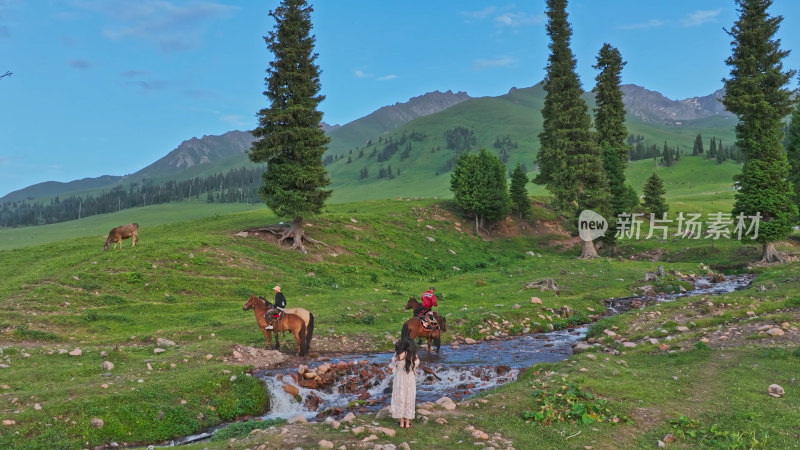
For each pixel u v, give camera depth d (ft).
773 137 156.35
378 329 84.84
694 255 181.16
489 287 127.03
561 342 77.77
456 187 238.89
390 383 56.03
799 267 122.83
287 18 146.30
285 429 33.99
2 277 112.47
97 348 64.44
